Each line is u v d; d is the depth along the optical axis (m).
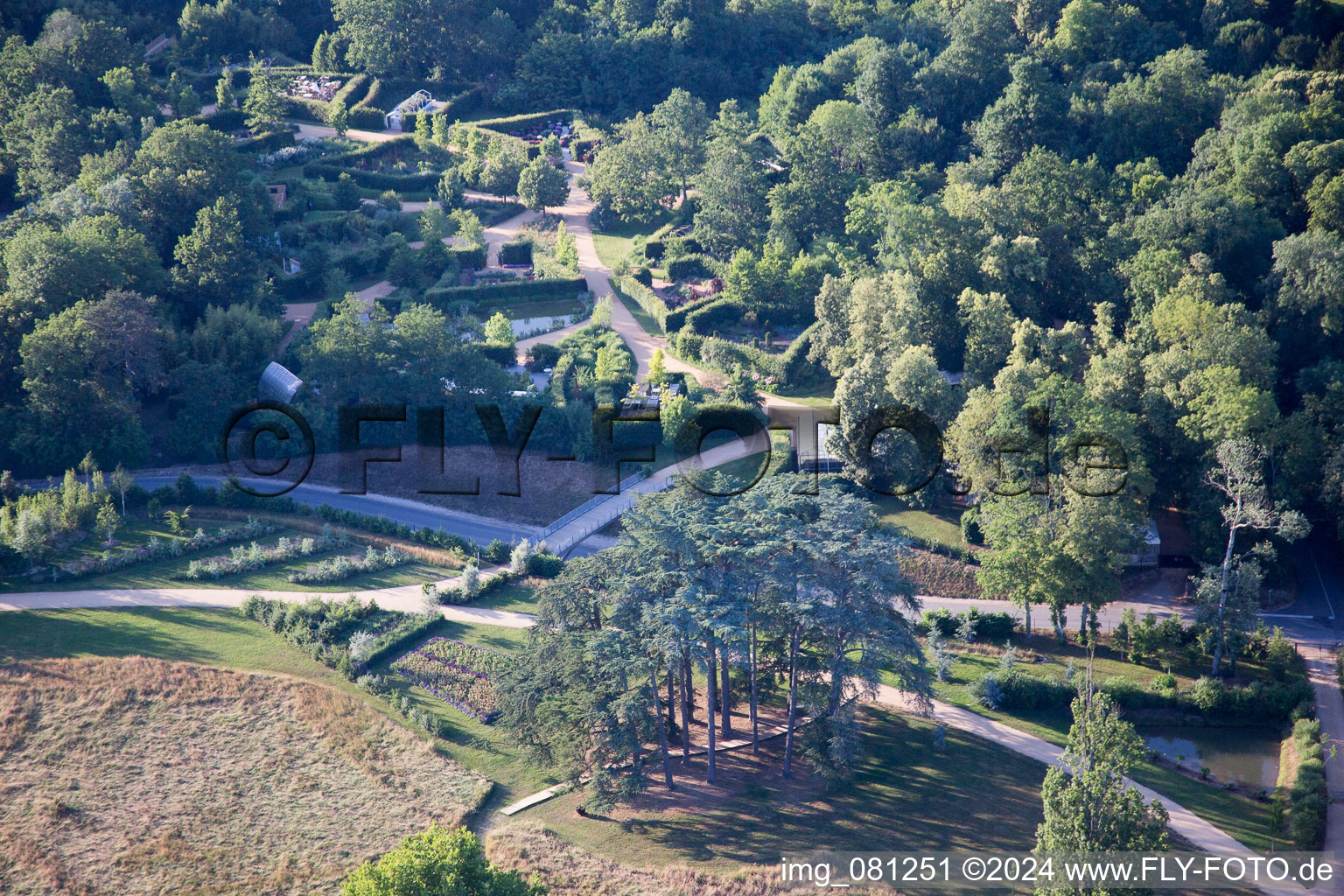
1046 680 88.00
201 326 141.25
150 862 72.19
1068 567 92.69
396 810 76.12
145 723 83.88
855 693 78.19
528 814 75.88
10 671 87.94
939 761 80.25
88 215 149.75
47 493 111.75
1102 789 62.88
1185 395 111.25
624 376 139.00
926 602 103.81
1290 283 124.38
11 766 79.56
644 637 72.69
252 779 79.06
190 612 97.88
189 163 162.50
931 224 141.38
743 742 82.00
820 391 141.12
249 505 118.75
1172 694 88.75
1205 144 153.25
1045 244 141.62
